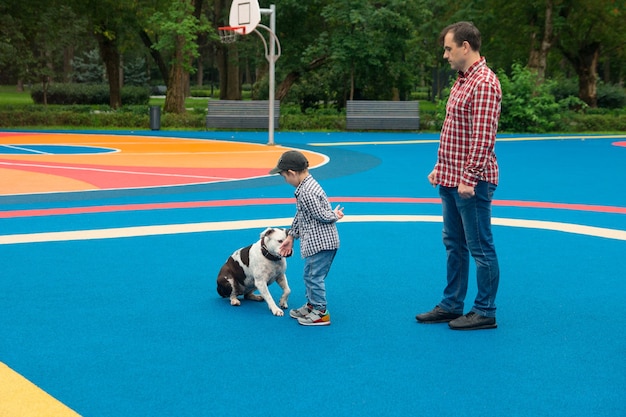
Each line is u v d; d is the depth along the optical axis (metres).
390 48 34.22
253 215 10.26
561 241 8.59
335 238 5.29
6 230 8.99
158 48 34.56
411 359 4.66
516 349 4.87
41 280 6.61
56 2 37.31
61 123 31.84
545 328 5.34
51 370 4.42
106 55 40.69
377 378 4.33
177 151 20.77
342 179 14.77
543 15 39.84
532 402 3.99
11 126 31.48
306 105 40.19
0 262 7.30
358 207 11.12
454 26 5.09
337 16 33.19
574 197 12.47
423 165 17.48
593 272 7.09
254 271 5.59
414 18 34.81
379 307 5.87
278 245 5.43
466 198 5.05
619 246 8.33
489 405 3.95
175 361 4.59
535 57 39.78
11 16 37.62
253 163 17.59
